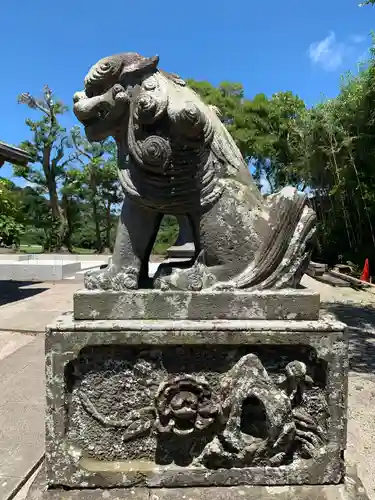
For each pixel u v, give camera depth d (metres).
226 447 1.58
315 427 1.60
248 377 1.57
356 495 1.55
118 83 1.69
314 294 1.64
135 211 1.72
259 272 1.68
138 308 1.62
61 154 19.62
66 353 1.55
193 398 1.57
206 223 1.71
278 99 16.38
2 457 2.02
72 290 7.64
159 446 1.61
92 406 1.60
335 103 11.85
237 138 16.11
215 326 1.56
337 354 1.58
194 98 1.77
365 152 10.74
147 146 1.60
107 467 1.58
